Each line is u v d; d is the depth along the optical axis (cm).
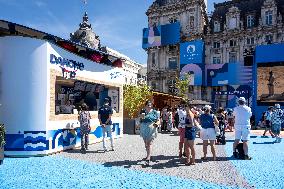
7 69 1007
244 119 986
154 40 4625
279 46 2856
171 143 1425
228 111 2328
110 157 984
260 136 1873
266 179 700
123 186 629
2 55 1013
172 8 4669
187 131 866
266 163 907
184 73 4328
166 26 4553
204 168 820
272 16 4150
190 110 877
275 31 4094
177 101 3297
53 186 625
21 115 998
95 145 1308
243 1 4503
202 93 4309
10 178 690
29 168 802
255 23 4259
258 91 2941
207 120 959
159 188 616
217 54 4450
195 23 4509
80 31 2873
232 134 2042
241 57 4294
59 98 1321
